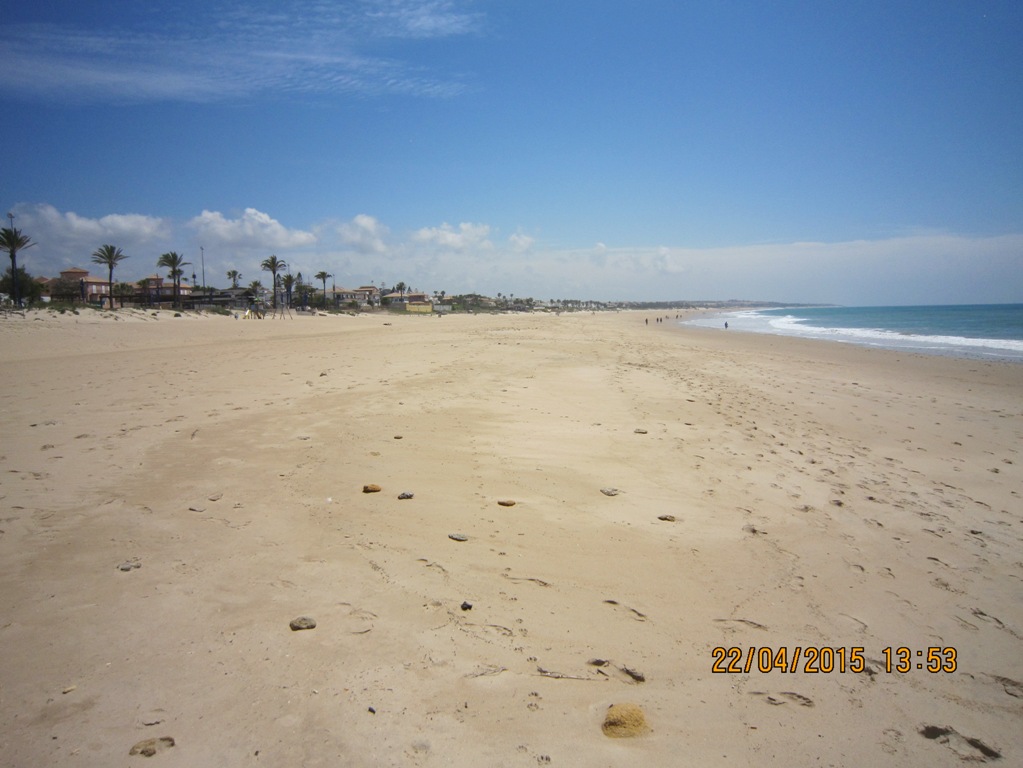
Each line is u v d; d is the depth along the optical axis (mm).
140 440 8109
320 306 111250
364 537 5117
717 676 3533
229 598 4008
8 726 2758
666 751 2889
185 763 2600
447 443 8398
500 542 5195
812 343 37281
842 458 8789
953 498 7152
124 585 4121
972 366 22984
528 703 3148
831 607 4445
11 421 9211
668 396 13305
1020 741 3137
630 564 4930
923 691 3520
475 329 43719
